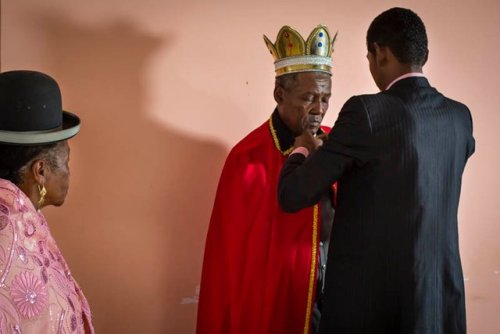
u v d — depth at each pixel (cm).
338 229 136
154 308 186
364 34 190
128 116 175
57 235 176
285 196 133
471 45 198
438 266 129
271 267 155
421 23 132
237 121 183
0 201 96
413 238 126
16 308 92
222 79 180
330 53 151
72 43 170
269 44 156
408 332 127
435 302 129
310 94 148
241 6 179
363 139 124
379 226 127
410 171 124
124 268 182
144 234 182
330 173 126
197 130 181
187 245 186
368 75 192
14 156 102
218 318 164
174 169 181
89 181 176
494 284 212
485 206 207
